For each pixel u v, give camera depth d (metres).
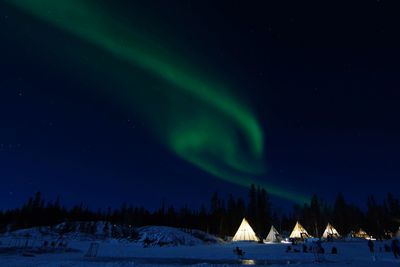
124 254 38.97
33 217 120.31
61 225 108.75
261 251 41.91
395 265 23.42
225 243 74.00
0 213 127.38
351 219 98.69
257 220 107.19
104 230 104.12
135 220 112.19
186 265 25.41
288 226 123.94
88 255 36.34
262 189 113.31
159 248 55.25
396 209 99.25
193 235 86.19
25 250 39.00
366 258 30.17
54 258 32.16
